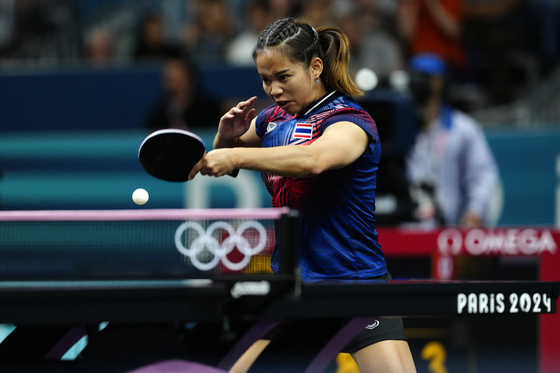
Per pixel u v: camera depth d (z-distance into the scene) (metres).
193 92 19.77
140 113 20.52
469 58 25.53
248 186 18.22
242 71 19.88
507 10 25.83
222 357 8.23
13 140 19.52
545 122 23.14
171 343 7.84
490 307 6.85
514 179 19.39
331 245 7.86
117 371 7.86
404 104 13.20
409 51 24.08
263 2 24.12
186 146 6.49
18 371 8.28
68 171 19.39
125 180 19.23
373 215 8.16
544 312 6.94
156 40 24.66
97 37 25.72
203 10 24.64
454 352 12.24
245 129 8.49
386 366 8.02
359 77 12.78
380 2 25.64
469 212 16.69
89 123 20.72
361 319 7.89
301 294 6.54
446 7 23.89
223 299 6.44
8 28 29.12
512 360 12.26
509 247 13.41
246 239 6.77
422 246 13.46
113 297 6.32
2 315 6.27
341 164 7.10
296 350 8.02
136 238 6.70
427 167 16.42
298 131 7.84
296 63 7.45
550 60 25.89
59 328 8.84
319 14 23.59
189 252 6.71
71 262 6.66
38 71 20.75
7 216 6.64
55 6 29.95
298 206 7.92
